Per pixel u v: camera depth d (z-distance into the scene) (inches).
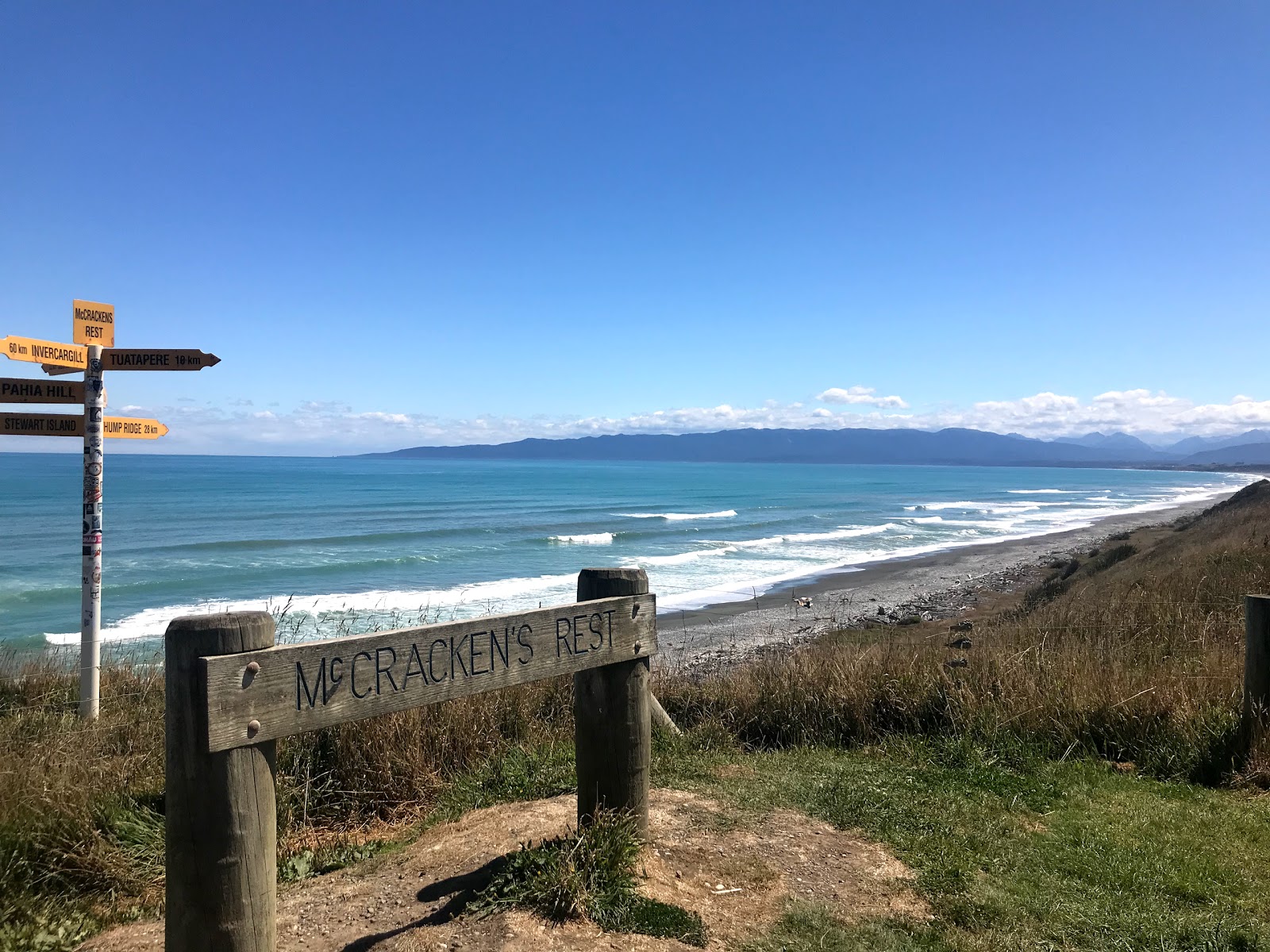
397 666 96.3
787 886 133.6
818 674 265.1
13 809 141.5
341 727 194.9
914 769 203.6
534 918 113.7
